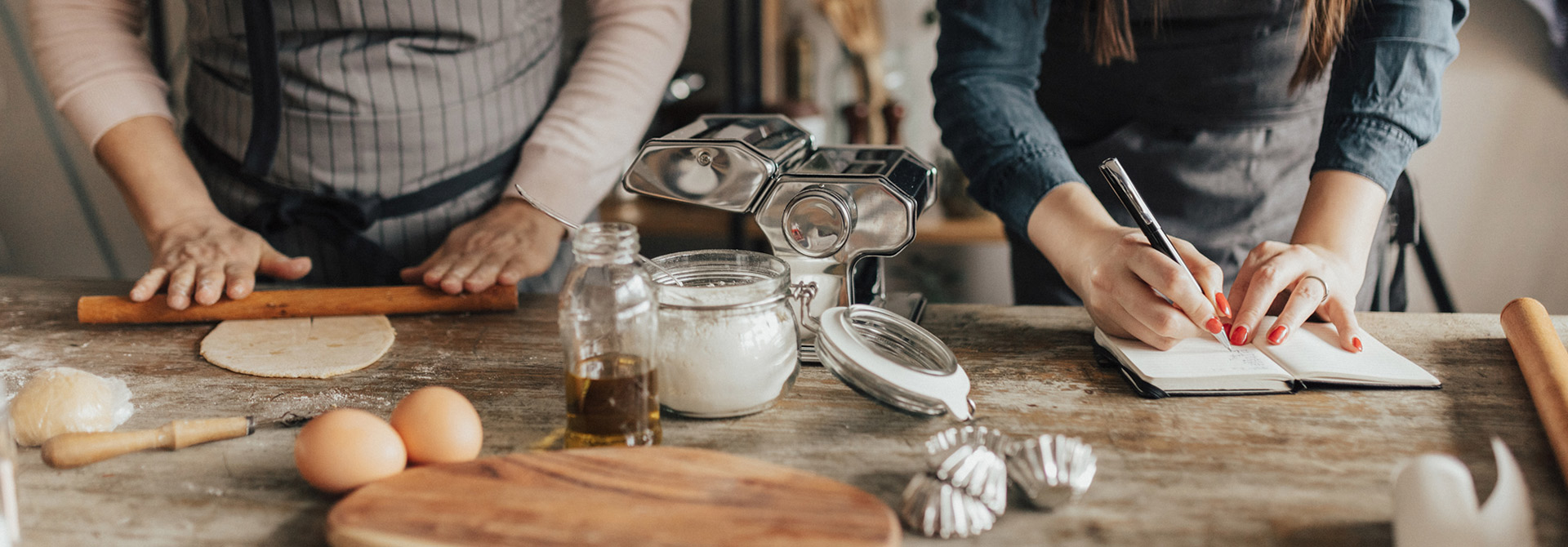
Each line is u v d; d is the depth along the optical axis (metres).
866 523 0.52
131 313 1.00
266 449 0.67
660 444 0.67
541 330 0.99
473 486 0.56
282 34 1.22
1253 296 0.82
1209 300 0.82
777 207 0.80
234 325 1.00
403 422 0.62
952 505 0.54
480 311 1.06
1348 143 0.96
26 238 2.62
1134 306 0.81
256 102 1.23
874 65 2.63
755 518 0.52
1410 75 0.96
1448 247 2.44
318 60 1.22
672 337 0.71
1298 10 1.15
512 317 1.04
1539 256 2.37
